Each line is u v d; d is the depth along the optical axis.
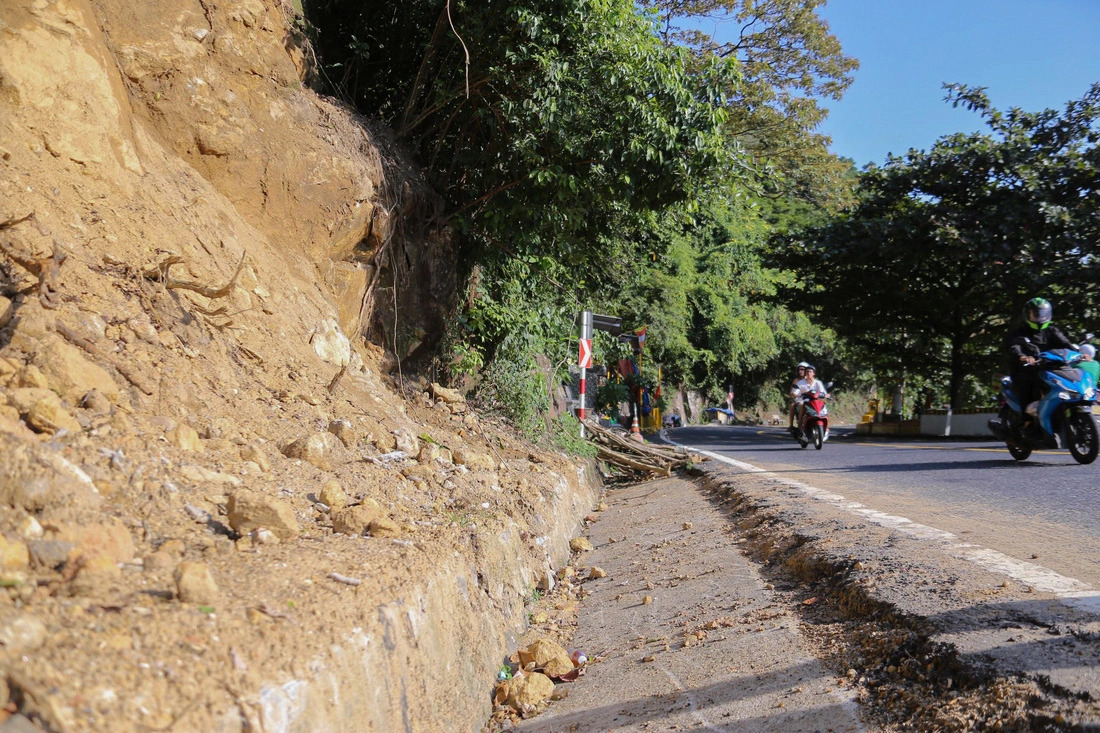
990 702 2.64
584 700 3.96
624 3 9.30
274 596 2.75
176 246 5.11
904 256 24.78
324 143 7.30
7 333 3.57
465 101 9.25
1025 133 23.89
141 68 6.18
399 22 9.71
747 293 46.81
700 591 5.29
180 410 4.18
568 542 7.82
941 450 13.98
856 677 3.26
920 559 4.42
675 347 41.31
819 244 25.41
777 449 17.00
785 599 4.55
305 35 8.15
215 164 6.50
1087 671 2.64
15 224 3.90
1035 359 9.83
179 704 2.00
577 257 11.15
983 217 23.33
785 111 27.42
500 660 4.26
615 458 13.52
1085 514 6.07
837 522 5.99
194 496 3.44
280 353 5.64
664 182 9.10
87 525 2.67
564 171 9.23
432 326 9.62
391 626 2.97
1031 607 3.38
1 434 2.75
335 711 2.41
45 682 1.84
